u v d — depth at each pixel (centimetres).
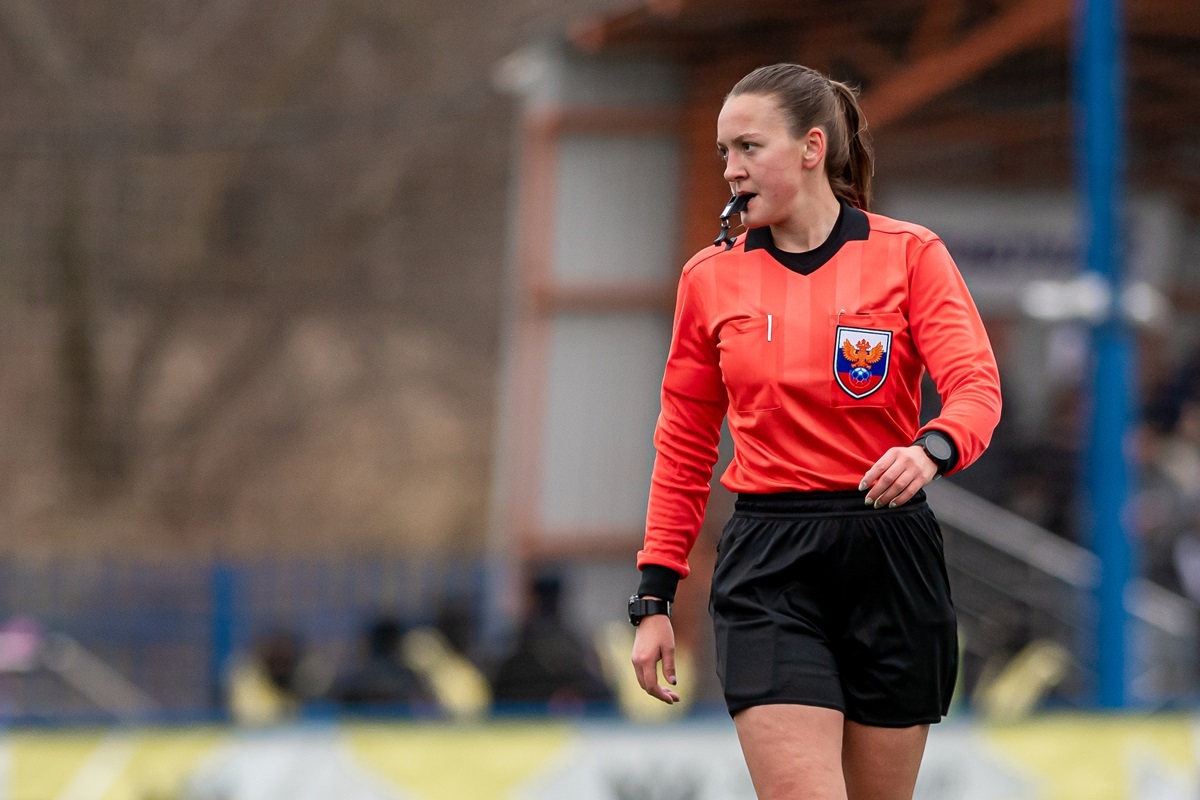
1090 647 3088
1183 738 2408
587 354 4116
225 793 2186
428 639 3206
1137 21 3397
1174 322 4019
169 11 6384
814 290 1033
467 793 2231
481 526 6650
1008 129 3794
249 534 6306
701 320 1073
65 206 5734
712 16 3788
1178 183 3909
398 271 6303
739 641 1035
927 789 2333
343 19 6400
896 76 3612
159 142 5919
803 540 1034
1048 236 3947
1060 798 2356
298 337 6419
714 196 4025
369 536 6469
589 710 2875
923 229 1041
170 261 5991
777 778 1001
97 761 2169
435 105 6038
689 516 1116
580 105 4062
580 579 4047
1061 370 3891
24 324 5841
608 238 4103
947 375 998
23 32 6266
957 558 3550
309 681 3180
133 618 3888
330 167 6178
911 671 1035
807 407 1030
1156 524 3466
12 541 5806
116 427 6084
